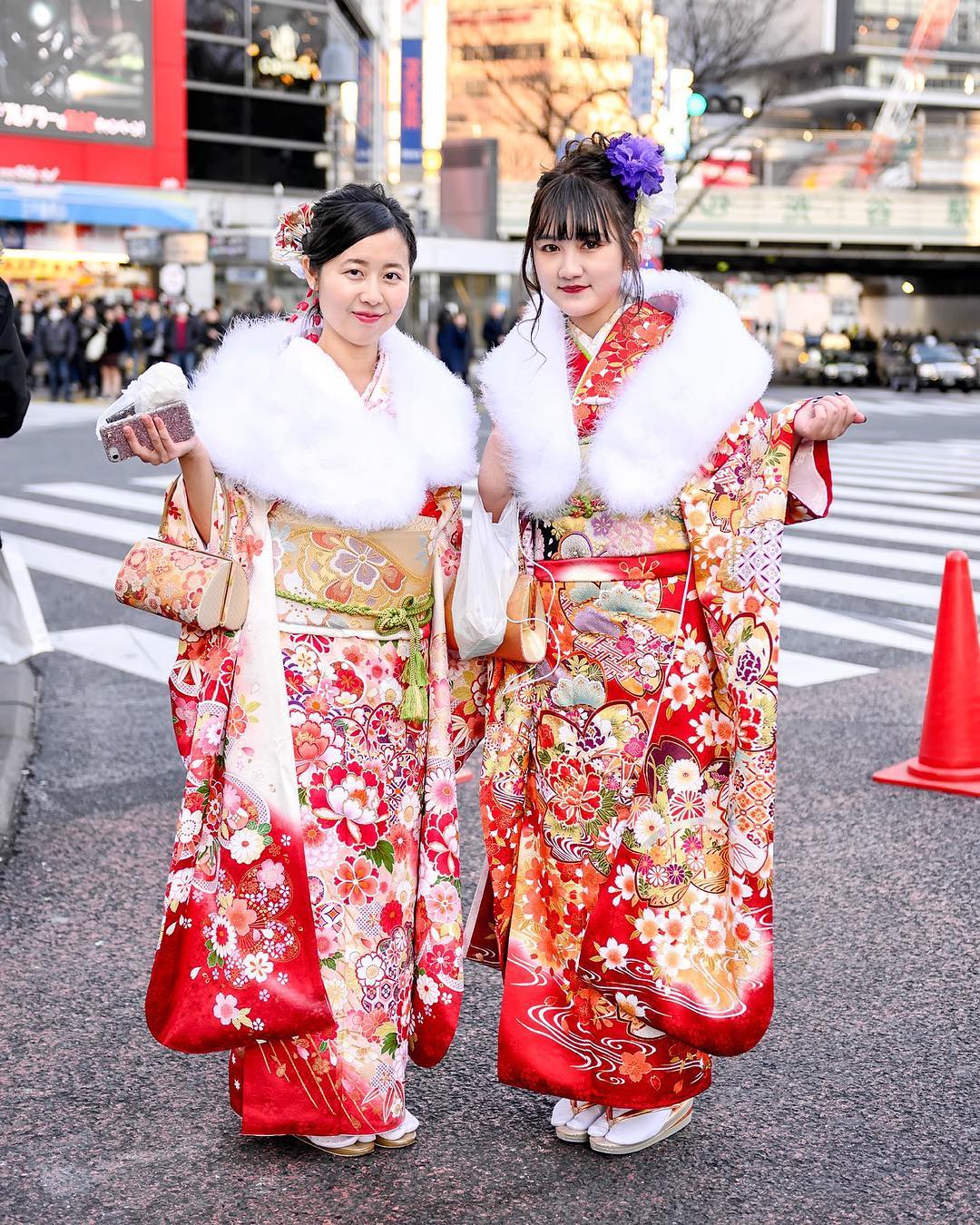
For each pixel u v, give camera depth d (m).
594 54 34.47
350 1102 2.41
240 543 2.38
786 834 4.16
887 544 9.50
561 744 2.46
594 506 2.42
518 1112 2.67
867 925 3.50
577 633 2.44
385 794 2.45
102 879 3.78
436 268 26.05
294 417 2.31
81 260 25.36
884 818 4.30
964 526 10.24
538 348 2.43
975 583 8.08
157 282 26.05
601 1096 2.47
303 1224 2.28
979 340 37.53
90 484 12.28
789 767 4.81
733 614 2.41
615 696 2.42
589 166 2.37
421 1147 2.53
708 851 2.46
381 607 2.42
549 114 34.25
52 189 24.67
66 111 25.16
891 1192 2.37
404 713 2.46
